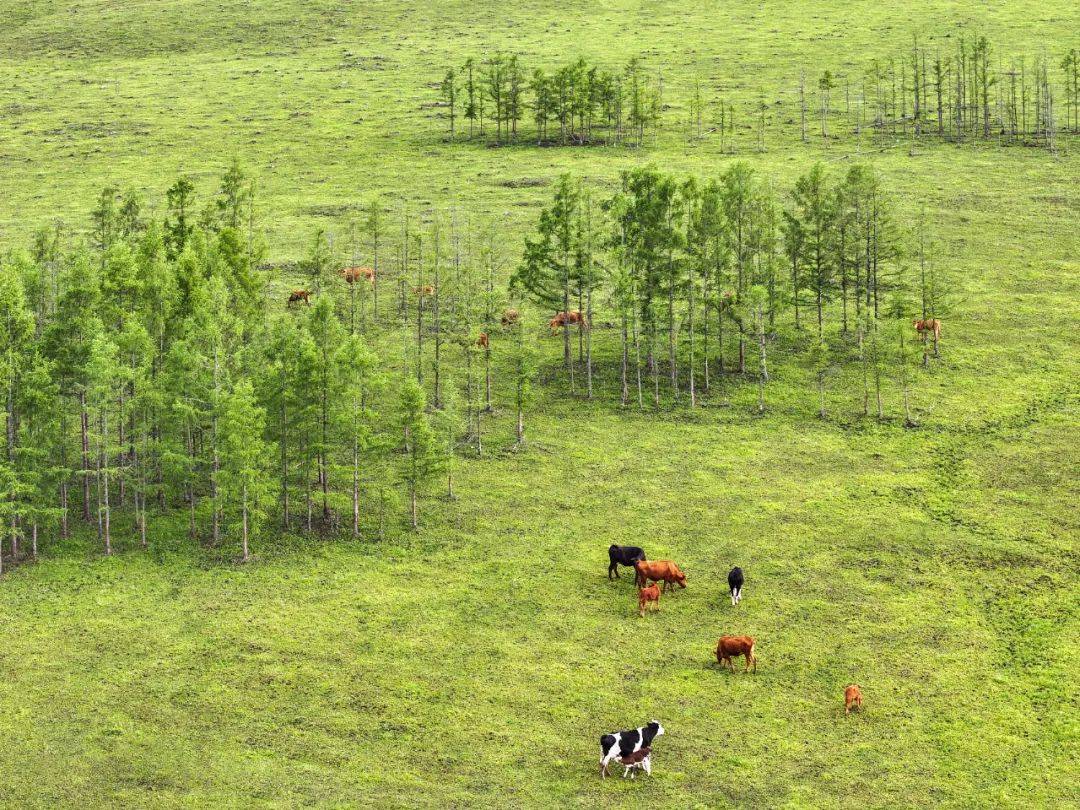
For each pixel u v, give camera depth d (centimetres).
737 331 10069
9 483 6625
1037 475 7456
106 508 6712
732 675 5431
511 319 10288
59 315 7288
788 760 4797
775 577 6344
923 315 9744
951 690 5256
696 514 7119
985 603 6003
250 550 6812
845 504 7181
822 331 10050
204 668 5553
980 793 4566
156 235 8381
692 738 4959
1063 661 5441
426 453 7038
